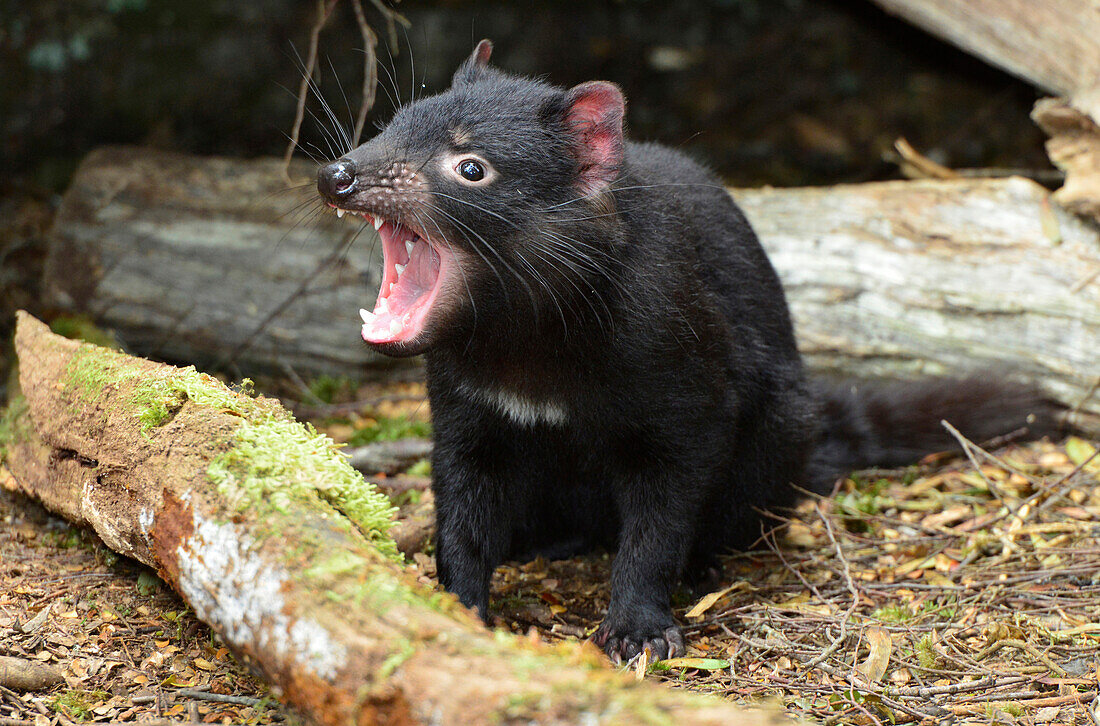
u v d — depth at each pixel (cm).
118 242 710
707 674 395
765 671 394
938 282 630
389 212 376
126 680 344
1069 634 408
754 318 486
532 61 1098
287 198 723
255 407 354
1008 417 609
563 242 385
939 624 419
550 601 463
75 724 314
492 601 458
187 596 311
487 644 254
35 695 330
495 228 380
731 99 1107
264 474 310
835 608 443
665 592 428
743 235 501
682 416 415
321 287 701
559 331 396
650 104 1101
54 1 944
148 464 337
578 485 465
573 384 409
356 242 702
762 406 486
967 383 610
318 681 263
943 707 355
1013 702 358
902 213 648
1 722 308
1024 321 617
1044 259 617
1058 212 624
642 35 1147
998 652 400
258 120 1009
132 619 381
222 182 733
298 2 1047
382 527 325
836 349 649
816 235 654
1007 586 460
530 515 479
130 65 1006
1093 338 603
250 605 285
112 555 412
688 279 419
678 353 409
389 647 255
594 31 1136
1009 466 535
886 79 1120
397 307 397
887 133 1054
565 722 227
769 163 1027
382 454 582
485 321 395
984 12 655
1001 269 622
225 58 1035
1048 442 623
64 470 402
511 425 427
